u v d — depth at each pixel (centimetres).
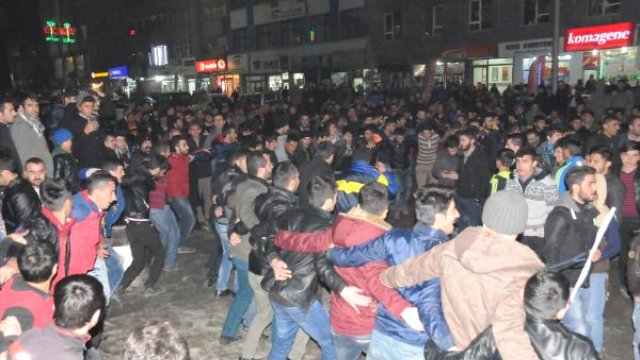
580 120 1040
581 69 2461
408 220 1001
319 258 348
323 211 374
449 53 2988
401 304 296
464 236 263
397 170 981
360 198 330
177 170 796
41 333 266
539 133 888
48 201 400
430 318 273
